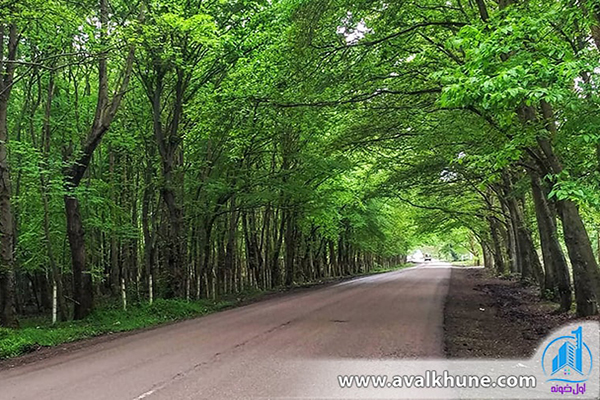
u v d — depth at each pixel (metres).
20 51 18.33
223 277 27.75
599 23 7.97
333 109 16.44
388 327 11.33
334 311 14.95
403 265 88.56
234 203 24.64
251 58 18.48
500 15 9.04
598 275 9.55
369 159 27.11
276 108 16.27
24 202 18.52
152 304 17.34
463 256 118.19
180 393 6.16
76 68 20.16
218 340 10.29
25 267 20.36
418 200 32.31
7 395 6.59
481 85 6.51
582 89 7.88
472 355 8.15
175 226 19.77
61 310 16.77
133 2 16.97
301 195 25.95
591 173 8.00
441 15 13.86
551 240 14.08
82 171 15.85
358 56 13.63
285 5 13.69
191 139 22.20
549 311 14.41
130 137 20.34
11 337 11.27
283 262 37.31
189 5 17.58
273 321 13.09
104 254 25.45
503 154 8.91
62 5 13.12
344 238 47.56
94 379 7.21
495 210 32.66
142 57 18.23
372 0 12.22
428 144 17.56
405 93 14.22
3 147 13.73
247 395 5.98
